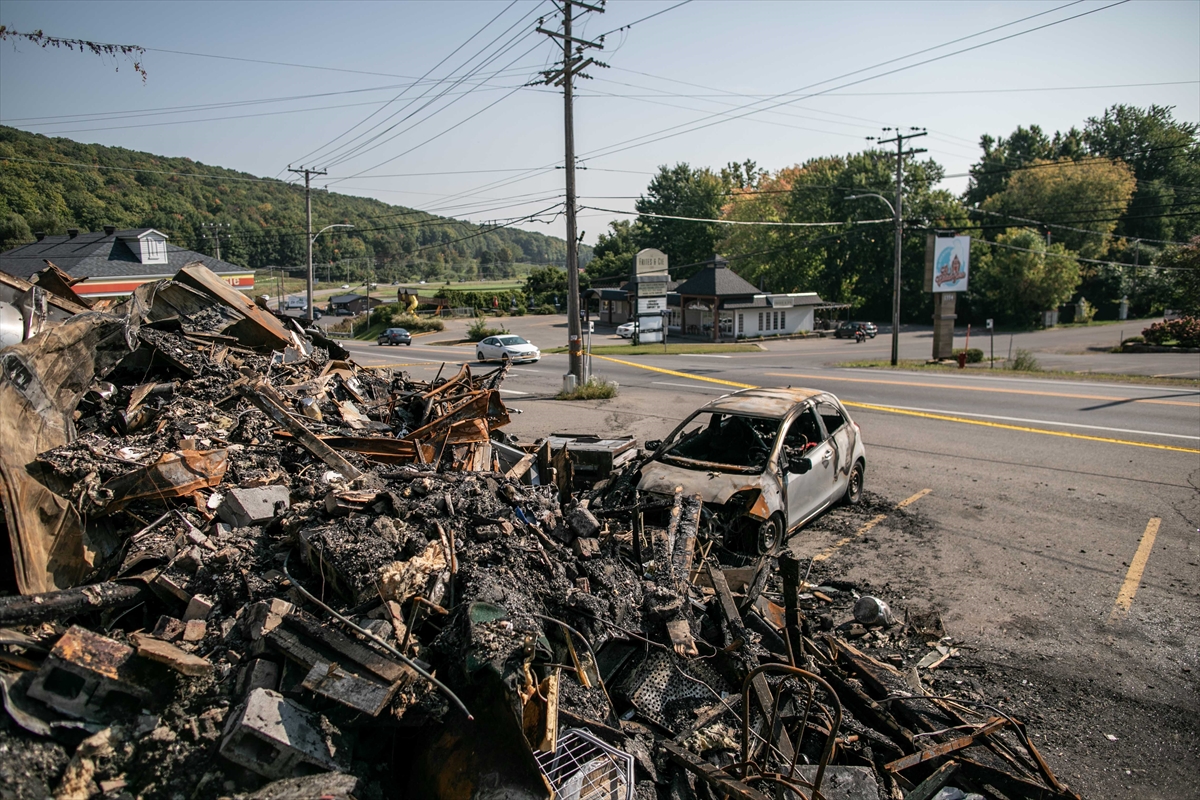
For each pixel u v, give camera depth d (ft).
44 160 133.08
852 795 11.87
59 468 16.35
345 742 11.39
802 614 17.35
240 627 13.07
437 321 214.48
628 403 60.34
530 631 13.33
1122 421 46.60
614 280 263.49
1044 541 25.76
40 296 25.09
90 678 10.95
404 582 13.83
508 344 109.40
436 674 13.00
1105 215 226.58
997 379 73.31
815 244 224.94
